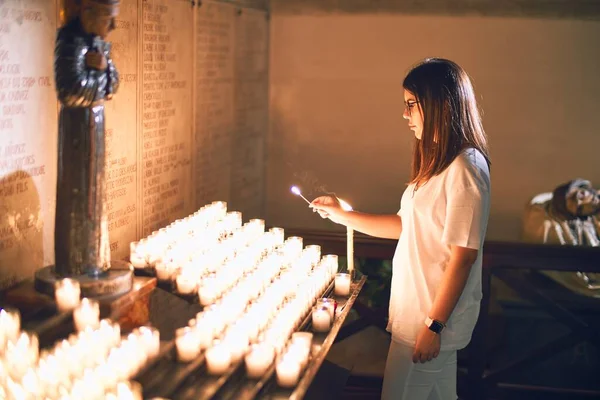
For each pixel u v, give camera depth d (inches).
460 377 196.4
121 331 110.1
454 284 122.8
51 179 133.7
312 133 309.3
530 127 304.7
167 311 118.6
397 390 134.1
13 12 119.6
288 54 305.6
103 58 108.6
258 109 291.3
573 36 298.2
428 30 300.5
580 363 243.6
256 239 157.5
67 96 106.9
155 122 179.8
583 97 301.9
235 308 118.6
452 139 125.3
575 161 305.9
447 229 122.5
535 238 270.5
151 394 93.6
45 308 108.7
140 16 167.8
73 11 107.0
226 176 248.4
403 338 132.3
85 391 87.7
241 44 260.4
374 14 301.1
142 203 173.8
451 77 126.0
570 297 252.7
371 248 192.4
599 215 270.4
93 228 112.2
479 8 298.0
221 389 99.9
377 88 305.0
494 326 246.1
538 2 296.2
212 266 137.9
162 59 182.4
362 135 308.0
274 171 311.9
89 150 110.6
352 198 311.9
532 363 199.3
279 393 101.5
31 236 128.3
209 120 225.3
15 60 121.0
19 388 87.3
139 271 130.3
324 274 141.5
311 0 301.4
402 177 309.3
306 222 313.4
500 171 308.7
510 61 301.0
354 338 249.3
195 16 206.7
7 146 120.1
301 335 111.1
